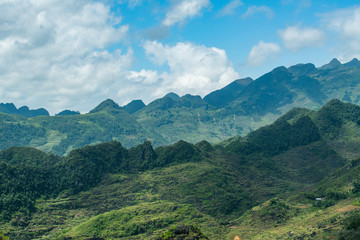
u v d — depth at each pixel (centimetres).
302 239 18050
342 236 16138
